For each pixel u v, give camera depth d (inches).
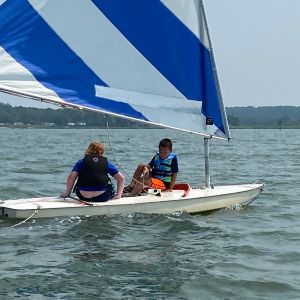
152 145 2304.4
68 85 509.0
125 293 325.4
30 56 498.9
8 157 1417.3
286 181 887.7
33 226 466.6
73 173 501.0
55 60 506.9
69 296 318.3
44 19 505.7
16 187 766.5
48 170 1055.6
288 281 350.3
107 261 381.7
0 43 487.8
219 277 353.4
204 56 552.1
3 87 478.6
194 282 344.8
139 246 420.8
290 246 434.9
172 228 478.6
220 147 2170.3
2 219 481.4
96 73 519.8
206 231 475.2
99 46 522.0
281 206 622.2
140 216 507.8
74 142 2652.6
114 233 453.4
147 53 535.2
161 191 555.8
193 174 1016.9
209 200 555.8
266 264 385.1
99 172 500.4
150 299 318.3
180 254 403.2
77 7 514.0
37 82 495.8
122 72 529.0
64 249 407.8
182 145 2401.6
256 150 1915.6
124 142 2664.9
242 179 928.9
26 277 346.3
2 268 362.6
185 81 548.4
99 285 336.2
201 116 558.3
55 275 350.9
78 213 489.4
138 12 531.2
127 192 550.9
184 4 541.3
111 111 521.7
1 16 490.9
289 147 2165.4
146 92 537.3
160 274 358.0
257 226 506.6
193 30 545.6
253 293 331.6
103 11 522.0
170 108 545.3
